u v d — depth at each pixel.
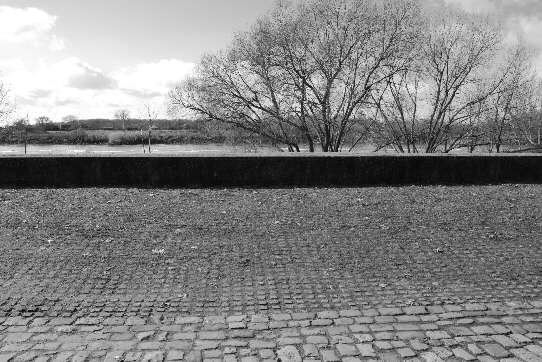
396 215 9.78
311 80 26.66
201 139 31.00
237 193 11.78
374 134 27.73
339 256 7.46
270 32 26.16
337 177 13.48
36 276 6.47
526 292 6.24
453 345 4.86
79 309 5.58
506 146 30.80
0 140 47.41
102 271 6.71
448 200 11.28
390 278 6.65
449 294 6.14
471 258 7.47
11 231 8.31
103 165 12.77
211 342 4.88
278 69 26.50
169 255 7.37
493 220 9.59
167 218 9.28
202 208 10.10
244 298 5.96
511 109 27.67
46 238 8.00
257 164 13.10
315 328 5.21
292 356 4.62
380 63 26.38
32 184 12.60
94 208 9.92
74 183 12.72
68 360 4.48
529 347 4.82
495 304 5.86
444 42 26.33
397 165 13.74
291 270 6.89
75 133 53.88
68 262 7.00
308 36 26.27
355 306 5.77
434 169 13.98
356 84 26.56
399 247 7.90
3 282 6.26
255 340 4.93
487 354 4.69
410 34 25.92
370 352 4.71
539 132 31.47
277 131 28.30
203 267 6.94
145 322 5.30
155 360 4.52
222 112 27.31
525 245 8.16
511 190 12.87
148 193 11.56
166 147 45.88
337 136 27.39
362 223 9.18
